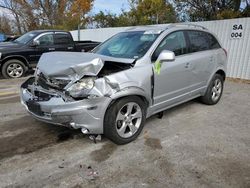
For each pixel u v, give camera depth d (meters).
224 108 5.63
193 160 3.44
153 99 4.15
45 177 3.05
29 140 3.96
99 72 3.55
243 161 3.43
